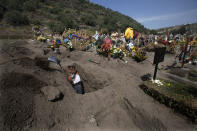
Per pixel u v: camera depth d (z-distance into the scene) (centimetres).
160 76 541
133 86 412
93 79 491
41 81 327
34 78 324
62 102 278
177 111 284
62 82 382
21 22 2608
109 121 249
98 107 291
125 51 946
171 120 259
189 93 328
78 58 747
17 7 3369
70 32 1032
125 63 723
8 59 446
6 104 209
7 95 229
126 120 254
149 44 1246
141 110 286
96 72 521
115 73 534
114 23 4950
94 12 6212
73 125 227
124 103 312
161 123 251
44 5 4722
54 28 2545
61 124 222
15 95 238
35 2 4294
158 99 329
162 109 294
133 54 873
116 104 304
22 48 695
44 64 488
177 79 521
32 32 2202
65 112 253
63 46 964
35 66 429
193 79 524
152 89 356
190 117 263
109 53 746
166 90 346
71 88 372
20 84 277
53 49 814
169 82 407
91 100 318
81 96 333
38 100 253
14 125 186
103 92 362
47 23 3130
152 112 281
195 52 836
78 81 393
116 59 761
